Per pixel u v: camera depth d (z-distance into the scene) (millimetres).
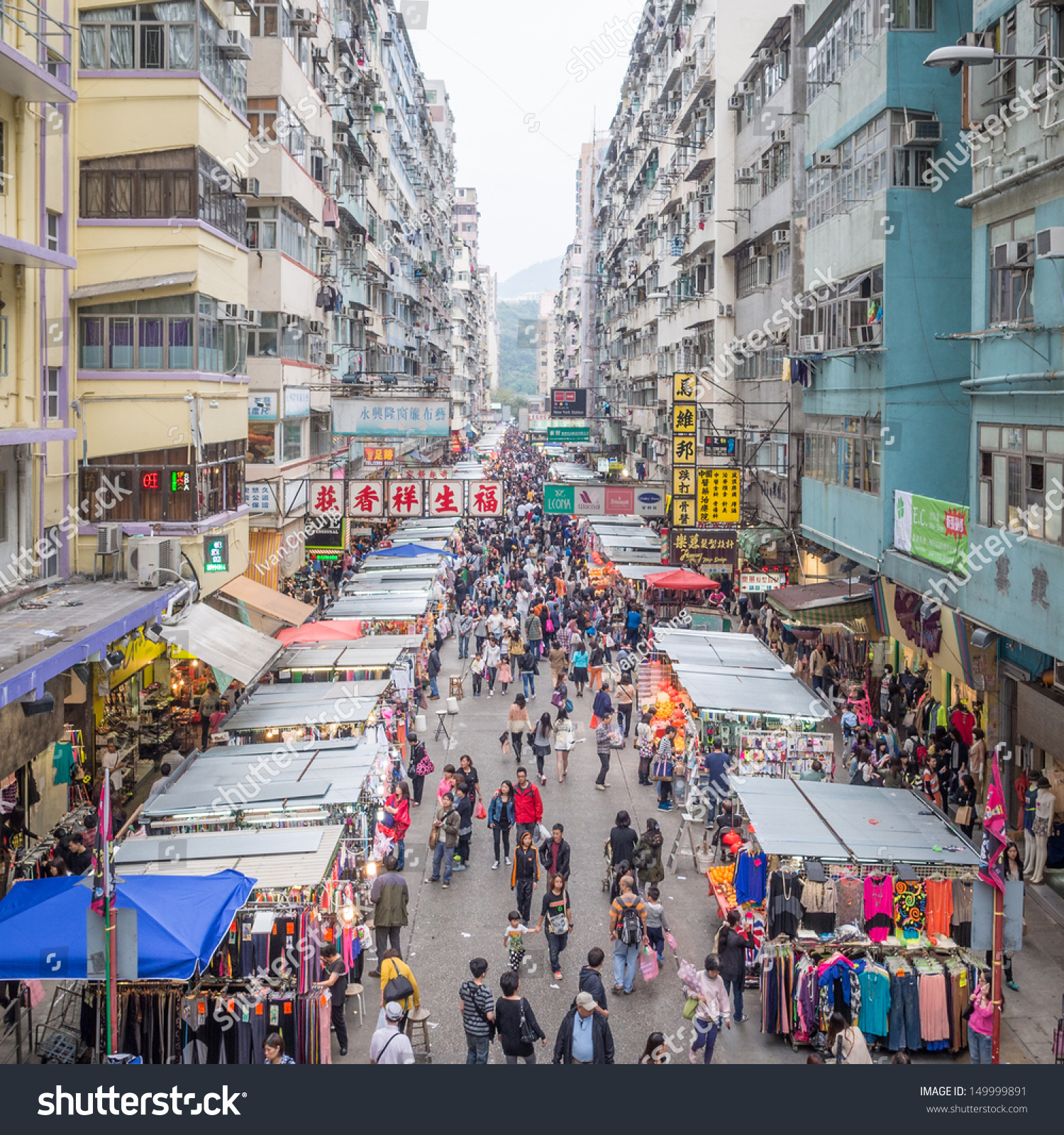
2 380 16250
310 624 22688
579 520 50031
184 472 20125
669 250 46969
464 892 15195
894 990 11180
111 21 19875
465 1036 11414
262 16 29156
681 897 15031
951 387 20797
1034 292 14734
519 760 21156
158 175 20000
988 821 10734
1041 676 16188
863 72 21578
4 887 14039
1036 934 13836
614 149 70375
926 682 21938
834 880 11703
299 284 32281
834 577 26438
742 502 33562
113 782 17125
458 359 101562
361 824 13898
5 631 14117
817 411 25594
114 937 8570
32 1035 10992
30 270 16984
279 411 29859
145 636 17297
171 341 20125
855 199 22312
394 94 54688
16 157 16375
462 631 30641
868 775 17547
